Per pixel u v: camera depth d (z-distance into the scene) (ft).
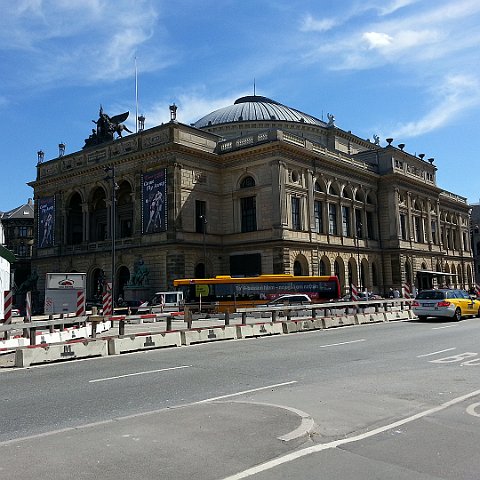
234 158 191.11
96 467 20.98
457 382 40.01
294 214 186.50
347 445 24.07
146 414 30.07
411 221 250.98
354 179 223.71
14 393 40.37
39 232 231.30
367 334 82.02
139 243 185.68
